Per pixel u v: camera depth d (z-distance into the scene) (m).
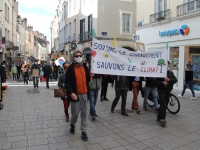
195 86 11.21
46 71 12.59
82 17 23.12
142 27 14.71
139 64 5.43
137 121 5.74
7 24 26.03
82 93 4.29
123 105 6.34
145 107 6.99
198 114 6.55
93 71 4.94
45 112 6.54
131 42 20.59
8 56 26.83
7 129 4.88
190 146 4.14
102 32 19.59
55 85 14.40
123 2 20.31
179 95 9.81
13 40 30.64
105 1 19.67
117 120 5.81
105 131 4.91
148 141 4.36
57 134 4.61
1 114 6.21
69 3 28.17
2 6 22.75
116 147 4.03
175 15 11.97
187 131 4.99
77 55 4.28
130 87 6.70
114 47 5.18
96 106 7.54
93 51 4.96
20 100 8.52
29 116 6.04
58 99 8.87
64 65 5.82
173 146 4.13
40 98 9.06
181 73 11.84
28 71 15.02
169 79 5.37
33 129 4.91
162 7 13.10
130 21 20.78
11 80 18.27
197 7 10.63
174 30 11.98
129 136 4.62
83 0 22.75
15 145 3.99
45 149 3.85
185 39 11.34
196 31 10.66
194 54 11.23
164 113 5.38
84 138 4.29
